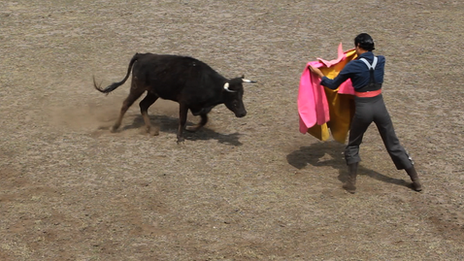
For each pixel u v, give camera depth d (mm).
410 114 11062
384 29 16250
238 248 6969
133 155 9312
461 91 12164
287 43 15047
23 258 6723
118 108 11328
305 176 8781
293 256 6836
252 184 8492
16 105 11250
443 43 15156
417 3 18938
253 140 9969
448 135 10203
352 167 8242
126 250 6910
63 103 11445
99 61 13750
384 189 8445
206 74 9398
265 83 12500
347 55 8914
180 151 9484
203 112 9719
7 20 16906
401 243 7148
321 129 8953
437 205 8031
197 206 7875
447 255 6902
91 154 9336
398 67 13531
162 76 9562
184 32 15844
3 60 13711
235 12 17812
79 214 7648
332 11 17938
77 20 16938
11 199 7977
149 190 8258
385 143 8297
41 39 15234
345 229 7434
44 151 9398
